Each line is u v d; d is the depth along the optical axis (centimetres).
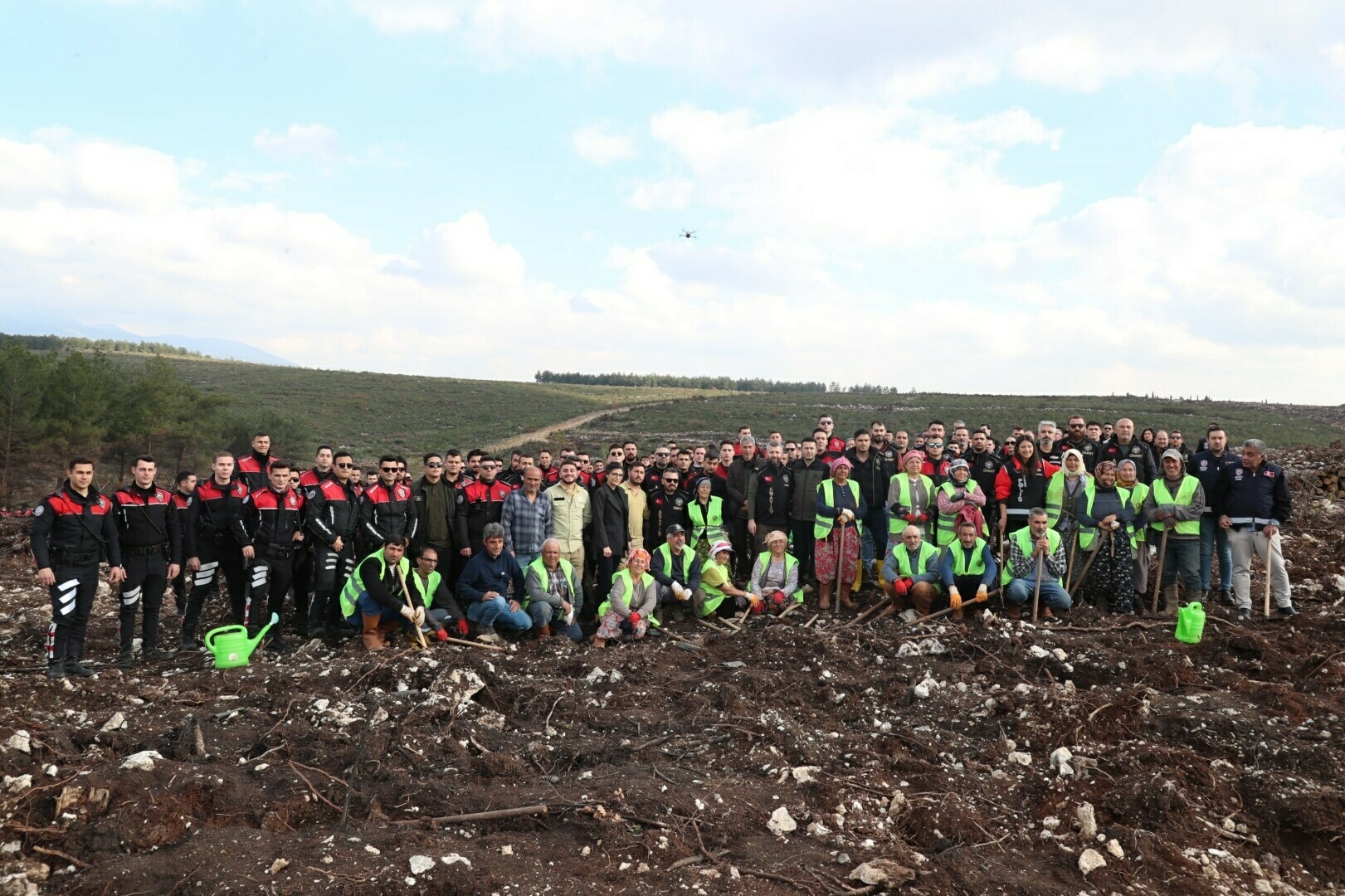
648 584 1030
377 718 676
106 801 520
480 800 554
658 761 633
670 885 466
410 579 951
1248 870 508
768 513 1191
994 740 679
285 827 525
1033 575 1012
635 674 845
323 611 997
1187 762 601
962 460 1056
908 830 548
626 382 12131
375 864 471
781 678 819
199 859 466
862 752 646
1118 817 553
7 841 485
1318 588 1116
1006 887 478
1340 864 519
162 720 682
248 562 953
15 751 575
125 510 890
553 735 692
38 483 2573
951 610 1003
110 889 445
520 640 1005
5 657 900
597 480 1222
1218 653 857
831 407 7031
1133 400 6856
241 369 8081
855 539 1095
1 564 1420
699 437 5603
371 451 4900
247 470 1026
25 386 2462
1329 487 1952
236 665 836
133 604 893
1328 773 602
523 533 1070
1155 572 1149
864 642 918
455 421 6356
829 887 470
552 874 473
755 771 614
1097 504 1033
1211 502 1026
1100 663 816
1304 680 780
